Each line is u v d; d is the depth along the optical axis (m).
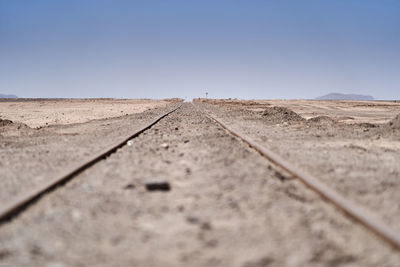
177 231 3.13
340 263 2.57
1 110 29.80
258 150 7.05
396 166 5.71
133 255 2.69
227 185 4.50
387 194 4.14
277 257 2.64
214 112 24.47
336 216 3.45
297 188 4.45
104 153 6.63
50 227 3.23
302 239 2.93
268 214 3.49
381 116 20.30
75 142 8.77
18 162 6.22
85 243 2.91
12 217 3.47
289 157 6.34
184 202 3.92
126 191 4.36
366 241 2.91
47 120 17.91
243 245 2.84
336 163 5.84
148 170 5.46
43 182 4.51
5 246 2.87
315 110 27.88
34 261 2.62
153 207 3.76
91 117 20.11
